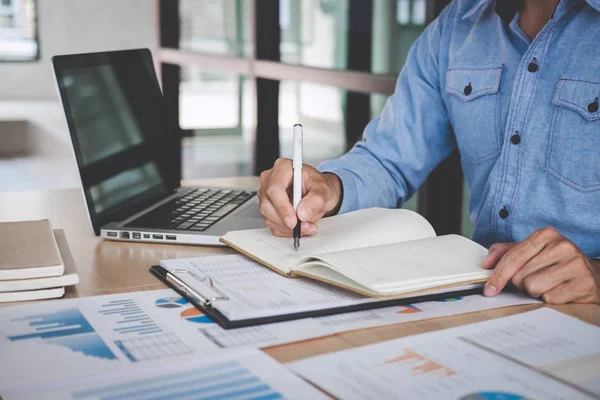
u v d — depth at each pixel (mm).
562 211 1198
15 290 848
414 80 1410
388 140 1400
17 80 7559
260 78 3195
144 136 1369
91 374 647
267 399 602
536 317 803
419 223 1085
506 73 1273
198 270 948
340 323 782
